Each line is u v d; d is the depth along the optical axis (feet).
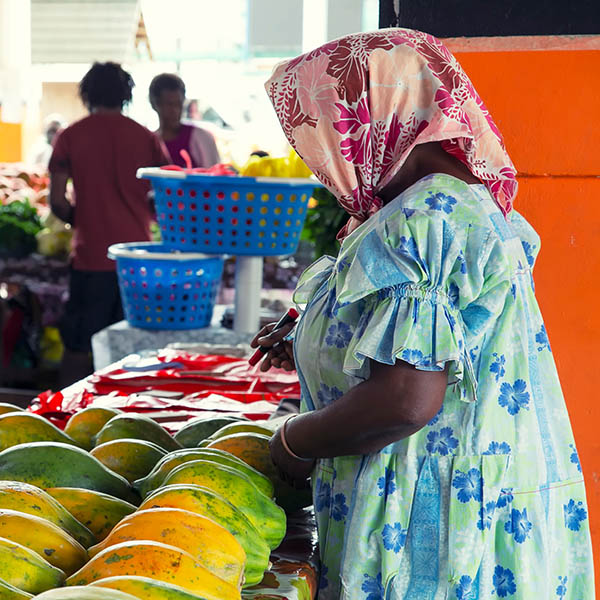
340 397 4.41
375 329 4.09
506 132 6.73
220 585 3.36
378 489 4.39
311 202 15.72
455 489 4.33
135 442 4.97
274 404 7.66
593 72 6.58
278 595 3.90
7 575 3.16
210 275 12.37
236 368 8.82
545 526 4.46
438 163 4.44
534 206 6.80
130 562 3.27
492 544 4.39
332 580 4.66
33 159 27.86
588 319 6.82
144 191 16.03
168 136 17.72
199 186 11.16
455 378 4.26
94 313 16.21
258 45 31.68
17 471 4.34
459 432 4.35
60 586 3.32
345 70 4.27
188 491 3.88
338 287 4.40
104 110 15.72
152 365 8.75
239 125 32.58
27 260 17.83
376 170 4.41
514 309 4.44
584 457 6.89
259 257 12.38
